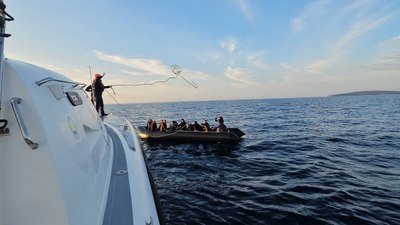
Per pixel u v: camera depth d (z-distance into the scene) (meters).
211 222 6.06
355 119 31.88
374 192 7.63
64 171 1.85
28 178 1.67
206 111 60.38
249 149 14.58
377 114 39.31
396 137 17.75
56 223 1.68
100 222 2.27
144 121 33.59
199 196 7.63
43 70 2.51
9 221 1.62
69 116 2.44
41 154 1.70
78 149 2.30
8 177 1.65
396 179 8.84
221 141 16.12
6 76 1.75
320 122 29.23
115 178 3.28
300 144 15.90
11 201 1.64
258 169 10.44
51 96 2.20
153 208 2.80
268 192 7.75
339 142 16.34
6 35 1.72
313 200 7.08
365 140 16.84
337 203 6.88
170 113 52.31
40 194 1.67
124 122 8.00
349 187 8.07
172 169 10.83
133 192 2.93
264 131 22.33
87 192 2.18
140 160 4.09
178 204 7.09
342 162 11.30
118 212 2.53
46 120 1.83
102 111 9.55
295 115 41.62
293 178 9.11
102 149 3.38
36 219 1.66
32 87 1.89
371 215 6.22
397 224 5.82
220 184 8.69
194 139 16.36
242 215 6.33
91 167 2.50
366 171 9.82
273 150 14.27
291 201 7.05
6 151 1.66
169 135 16.64
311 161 11.60
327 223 5.88
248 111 57.50
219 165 11.28
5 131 1.65
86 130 3.17
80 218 1.89
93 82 9.27
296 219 6.05
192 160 12.31
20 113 1.68
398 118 32.06
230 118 38.00
